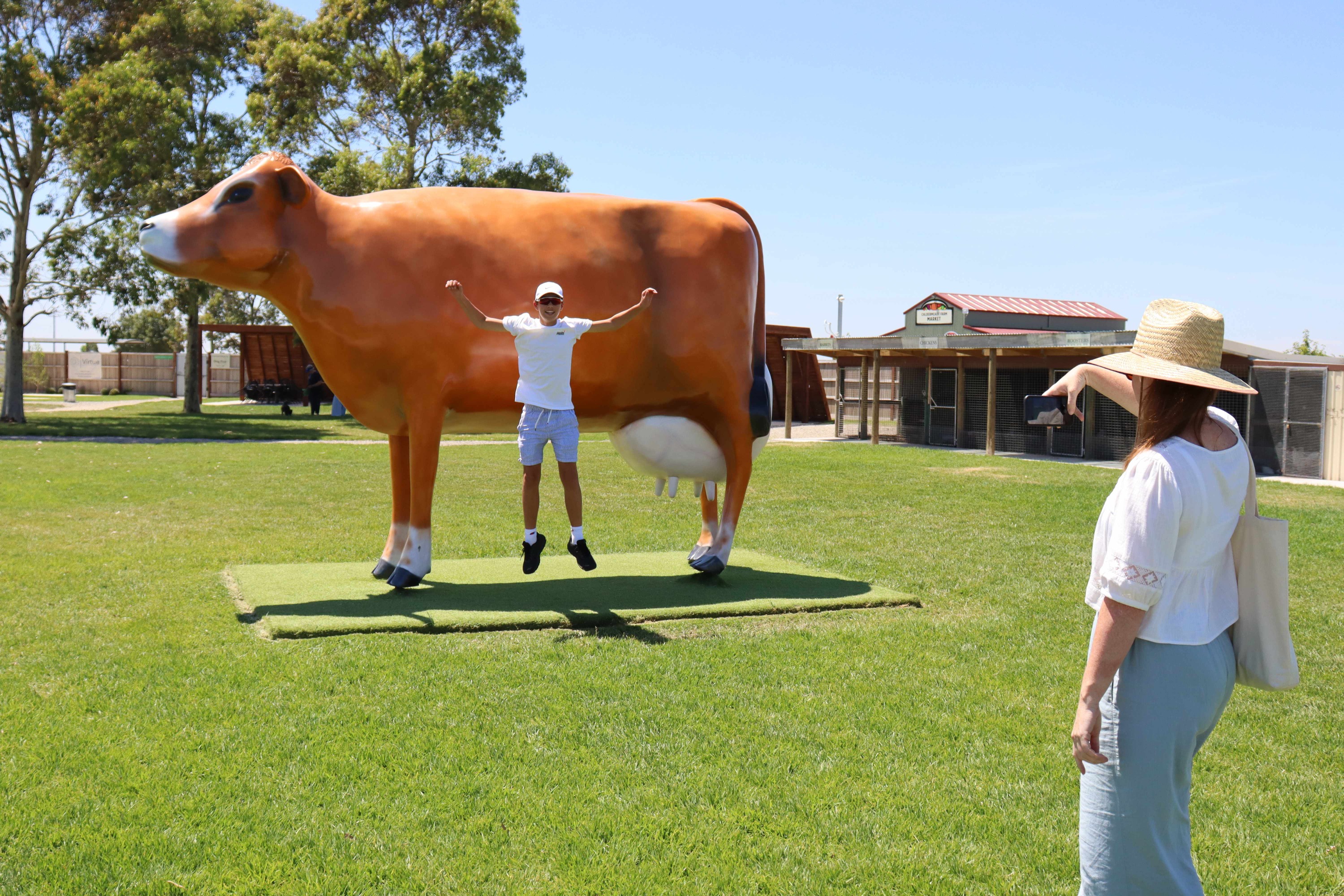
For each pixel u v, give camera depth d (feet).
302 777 13.58
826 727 15.96
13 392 91.15
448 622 21.39
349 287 23.34
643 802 13.14
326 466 57.77
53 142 86.43
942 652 20.30
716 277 25.80
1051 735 15.78
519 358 22.94
